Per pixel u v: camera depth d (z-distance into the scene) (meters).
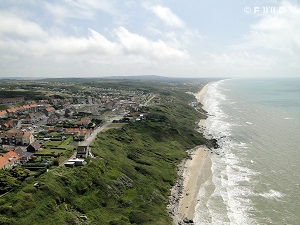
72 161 108.56
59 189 85.00
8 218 68.25
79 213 81.62
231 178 124.88
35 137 153.62
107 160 117.62
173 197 109.56
